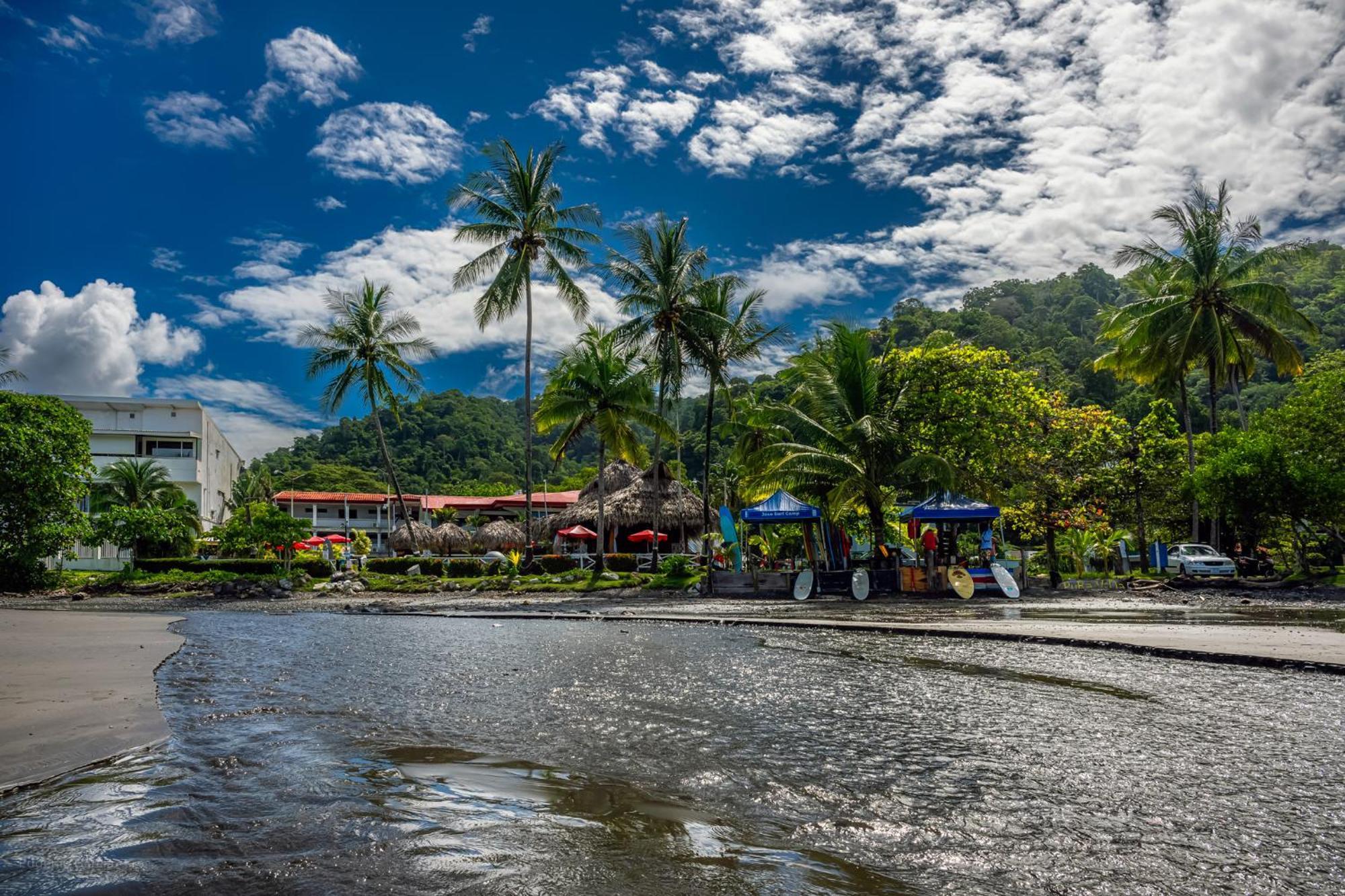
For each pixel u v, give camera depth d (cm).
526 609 2408
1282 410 2947
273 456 11325
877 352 6938
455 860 370
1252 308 3334
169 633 1655
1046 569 3812
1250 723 649
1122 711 703
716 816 436
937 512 2628
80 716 704
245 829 416
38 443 3488
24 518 3478
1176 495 3303
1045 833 402
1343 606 1866
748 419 3653
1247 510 2716
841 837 400
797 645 1278
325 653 1271
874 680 898
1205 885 337
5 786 496
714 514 4150
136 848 387
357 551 4941
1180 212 3353
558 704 776
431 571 3588
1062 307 11719
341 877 349
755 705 757
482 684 912
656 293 3312
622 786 493
